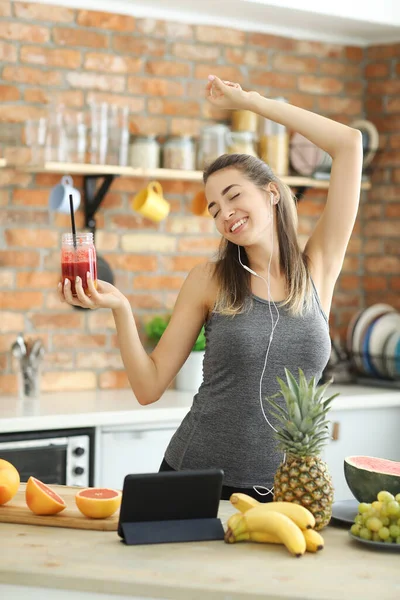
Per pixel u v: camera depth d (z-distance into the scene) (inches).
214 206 97.1
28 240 168.9
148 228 179.8
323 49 195.8
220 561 69.4
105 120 162.7
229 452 96.6
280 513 73.5
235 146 174.7
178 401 161.2
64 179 163.0
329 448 165.9
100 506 79.3
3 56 165.3
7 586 67.6
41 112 168.6
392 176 196.5
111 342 177.0
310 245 104.0
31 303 169.5
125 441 150.8
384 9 185.8
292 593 62.4
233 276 98.3
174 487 75.0
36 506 80.2
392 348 180.7
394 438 172.9
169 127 181.0
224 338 96.1
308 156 183.3
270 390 95.8
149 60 178.7
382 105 197.5
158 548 72.8
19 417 141.7
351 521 78.8
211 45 184.5
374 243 198.8
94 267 89.7
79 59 171.8
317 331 97.1
